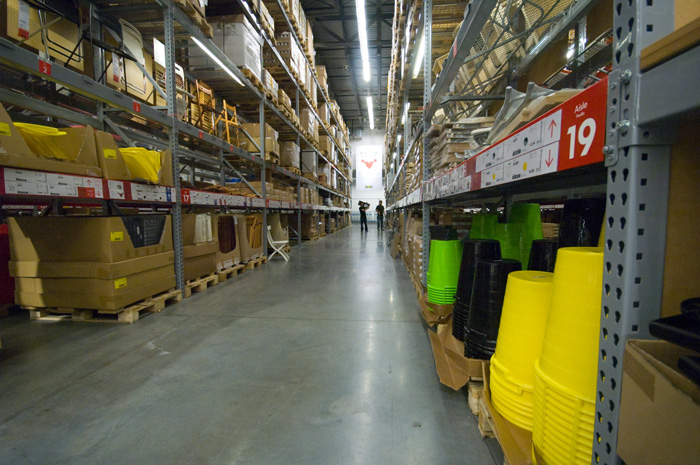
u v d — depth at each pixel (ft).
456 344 5.46
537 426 2.80
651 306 1.77
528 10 8.02
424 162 9.51
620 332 1.81
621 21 1.74
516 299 3.41
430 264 7.16
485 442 3.81
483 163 3.78
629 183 1.71
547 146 2.34
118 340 6.84
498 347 3.66
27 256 7.89
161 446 3.78
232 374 5.42
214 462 3.54
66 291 7.74
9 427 4.10
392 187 34.17
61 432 4.01
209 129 14.37
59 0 9.56
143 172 8.71
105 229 7.42
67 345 6.57
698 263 1.77
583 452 2.43
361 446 3.76
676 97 1.39
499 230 6.85
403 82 15.10
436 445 3.76
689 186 1.74
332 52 41.45
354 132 73.00
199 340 6.84
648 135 1.65
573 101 2.07
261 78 16.48
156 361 5.89
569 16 7.19
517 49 9.02
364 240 31.04
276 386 5.05
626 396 1.73
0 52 5.29
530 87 3.74
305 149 29.19
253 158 16.21
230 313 8.70
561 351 2.59
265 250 17.85
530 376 3.22
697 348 1.35
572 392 2.46
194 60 14.40
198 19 10.73
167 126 9.78
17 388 4.99
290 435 3.95
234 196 13.87
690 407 1.31
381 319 8.21
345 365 5.73
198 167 19.69
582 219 4.21
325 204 40.22
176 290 9.73
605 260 1.95
